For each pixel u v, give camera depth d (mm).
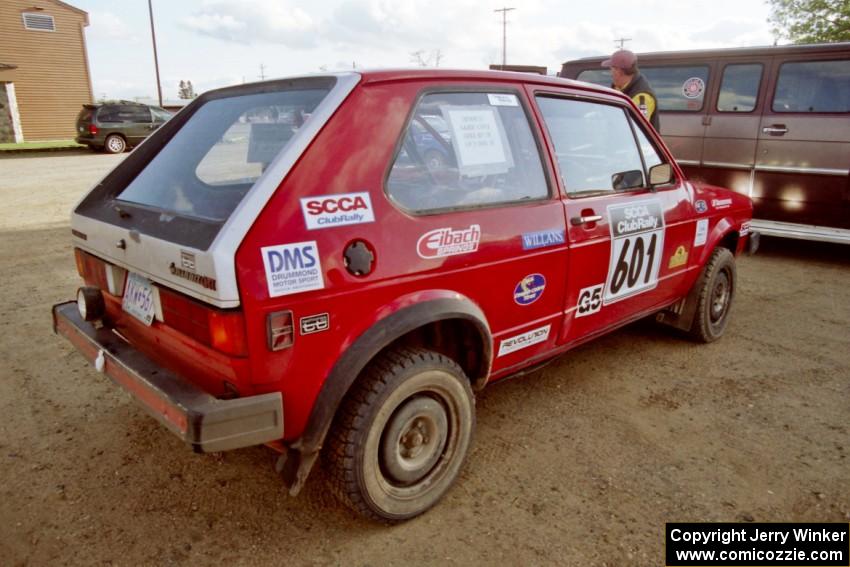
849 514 2580
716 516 2553
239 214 1932
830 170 6324
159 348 2350
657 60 7473
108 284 2621
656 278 3740
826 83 6273
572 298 3117
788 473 2859
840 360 4180
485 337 2602
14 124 25797
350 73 2367
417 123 2418
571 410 3438
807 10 18078
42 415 3270
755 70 6734
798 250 7586
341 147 2154
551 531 2441
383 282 2217
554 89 3100
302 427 2139
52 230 8055
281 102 2453
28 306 4984
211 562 2246
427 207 2402
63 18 26344
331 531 2426
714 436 3178
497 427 3242
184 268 1987
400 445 2414
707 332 4379
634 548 2355
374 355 2205
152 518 2479
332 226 2082
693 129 7266
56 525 2426
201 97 3033
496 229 2623
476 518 2516
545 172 2939
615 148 3480
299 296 1997
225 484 2709
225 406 1920
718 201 4246
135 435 3088
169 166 2676
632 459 2957
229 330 1904
